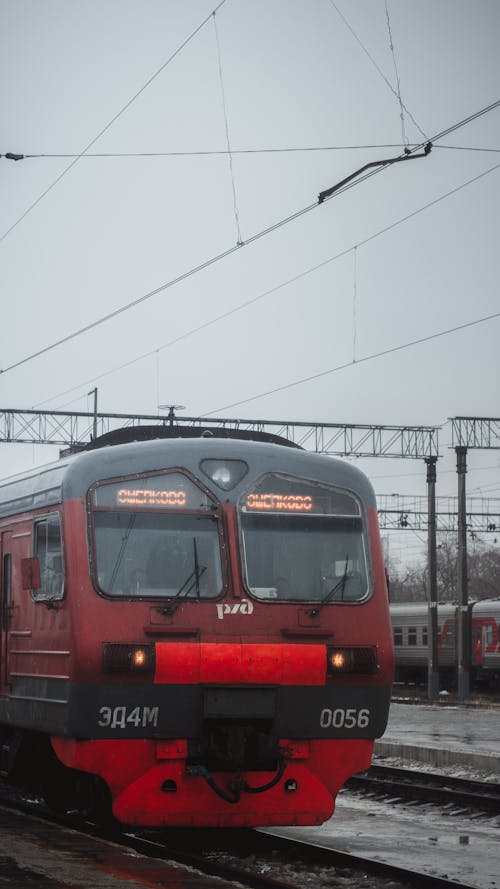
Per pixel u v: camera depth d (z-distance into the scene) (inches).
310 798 526.0
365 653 531.5
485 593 4466.0
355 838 580.1
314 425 1957.4
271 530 534.3
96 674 504.7
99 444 584.1
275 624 522.9
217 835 575.2
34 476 586.6
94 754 507.8
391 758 951.6
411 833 596.7
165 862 453.7
